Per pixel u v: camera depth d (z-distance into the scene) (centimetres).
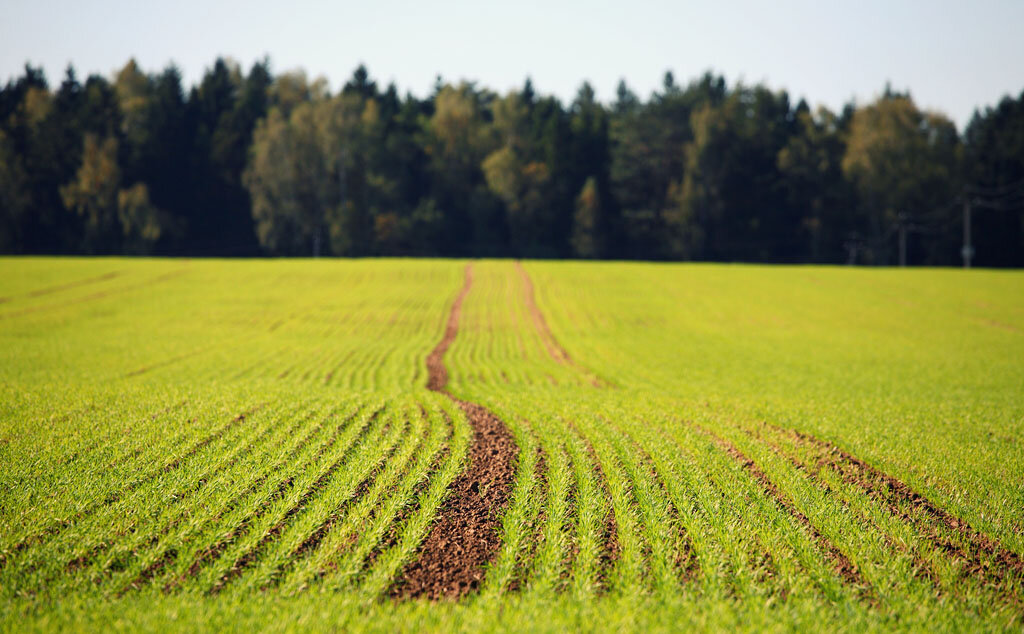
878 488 1071
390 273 6294
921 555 811
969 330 3950
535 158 11138
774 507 952
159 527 835
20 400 1603
